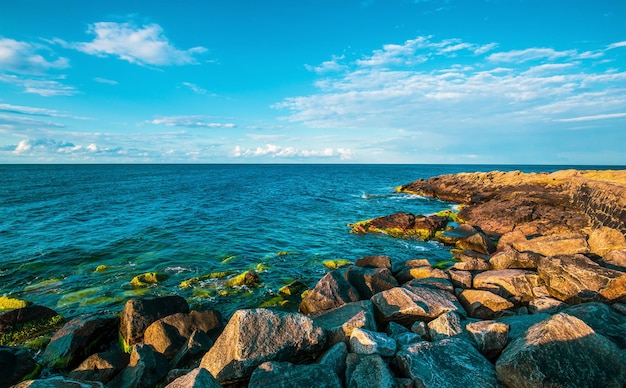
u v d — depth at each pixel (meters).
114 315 12.73
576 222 27.27
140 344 10.34
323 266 20.70
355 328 9.45
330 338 9.88
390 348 8.77
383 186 80.25
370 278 14.99
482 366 7.93
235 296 15.95
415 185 66.50
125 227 29.48
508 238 22.86
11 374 9.58
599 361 7.00
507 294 13.83
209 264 20.61
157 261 20.81
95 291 16.25
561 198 36.22
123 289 16.55
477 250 23.48
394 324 10.93
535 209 31.47
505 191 44.66
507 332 8.77
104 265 19.81
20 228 28.06
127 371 9.77
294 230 30.41
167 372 9.82
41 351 11.43
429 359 8.13
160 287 16.89
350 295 13.50
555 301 12.22
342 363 8.69
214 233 28.28
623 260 15.07
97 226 29.59
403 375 8.23
